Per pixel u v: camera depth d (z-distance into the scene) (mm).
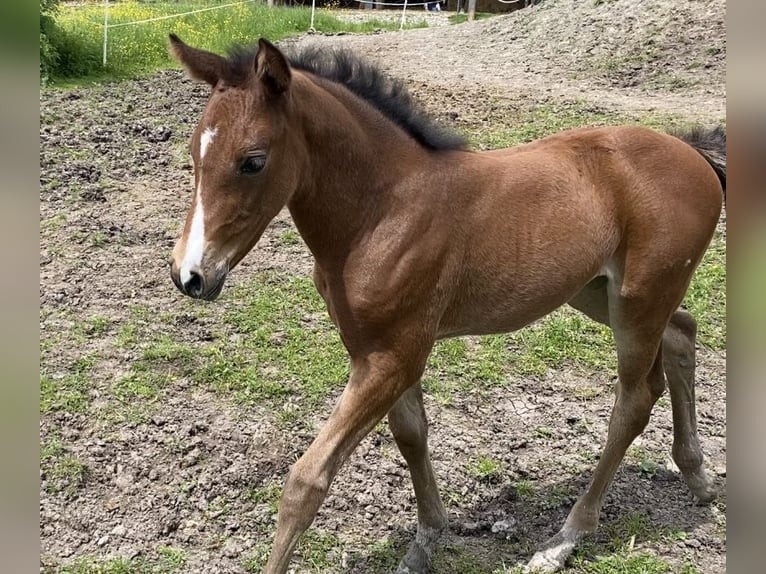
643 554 1479
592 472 1724
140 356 2053
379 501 1615
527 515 1598
